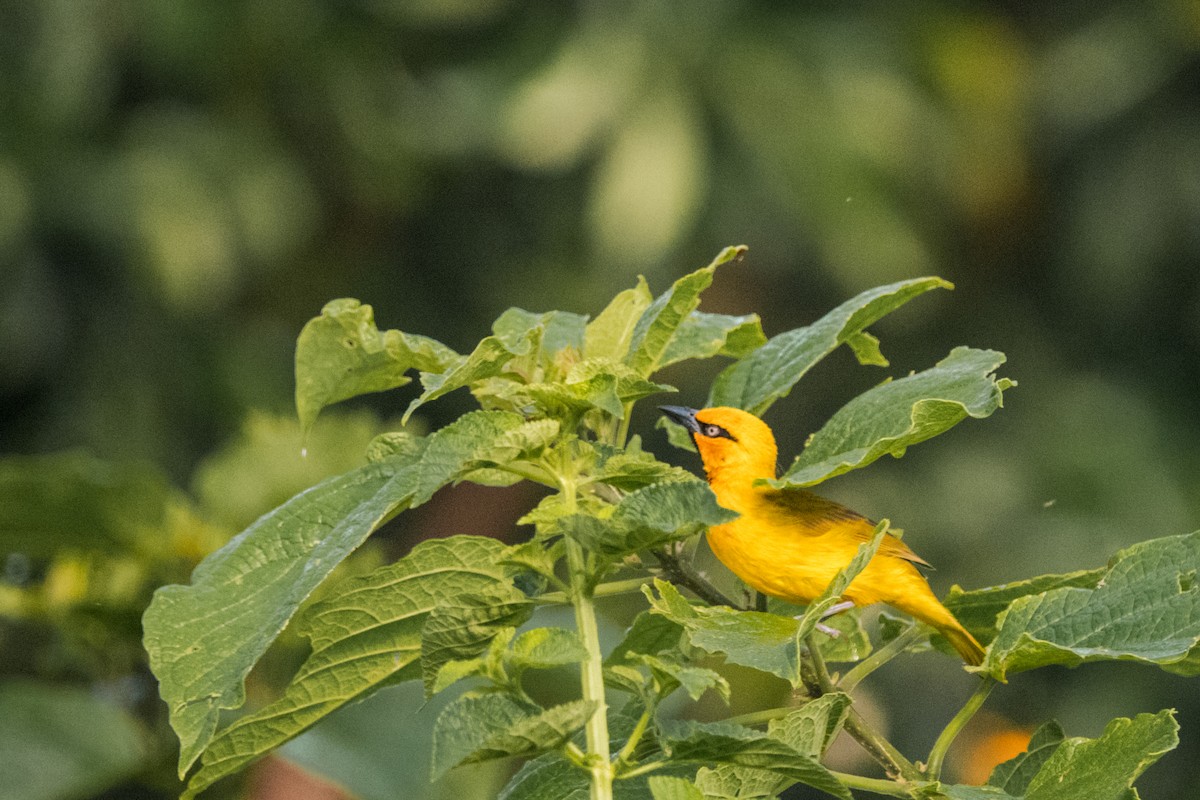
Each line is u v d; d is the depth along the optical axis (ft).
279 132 46.93
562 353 11.58
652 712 9.37
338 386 12.07
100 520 18.37
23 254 43.86
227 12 45.09
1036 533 43.83
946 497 44.62
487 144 47.03
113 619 18.92
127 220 44.06
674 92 45.06
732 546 14.16
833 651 14.21
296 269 47.80
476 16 47.78
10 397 44.62
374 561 18.03
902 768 11.37
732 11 46.24
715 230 46.42
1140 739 10.11
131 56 45.09
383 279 48.88
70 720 17.66
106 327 44.86
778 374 13.78
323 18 46.85
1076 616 10.98
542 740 8.92
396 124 47.34
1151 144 47.19
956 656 13.53
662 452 46.50
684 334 13.16
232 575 10.05
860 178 45.01
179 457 44.98
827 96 45.62
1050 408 46.42
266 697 17.66
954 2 49.42
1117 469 44.32
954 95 47.50
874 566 13.75
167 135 45.14
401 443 10.78
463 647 9.68
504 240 49.06
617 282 47.47
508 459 10.01
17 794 17.15
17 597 18.67
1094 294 47.42
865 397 11.46
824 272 47.62
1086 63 47.80
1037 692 41.57
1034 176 48.16
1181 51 47.01
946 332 47.96
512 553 9.99
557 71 45.21
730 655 9.46
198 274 44.21
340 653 10.59
